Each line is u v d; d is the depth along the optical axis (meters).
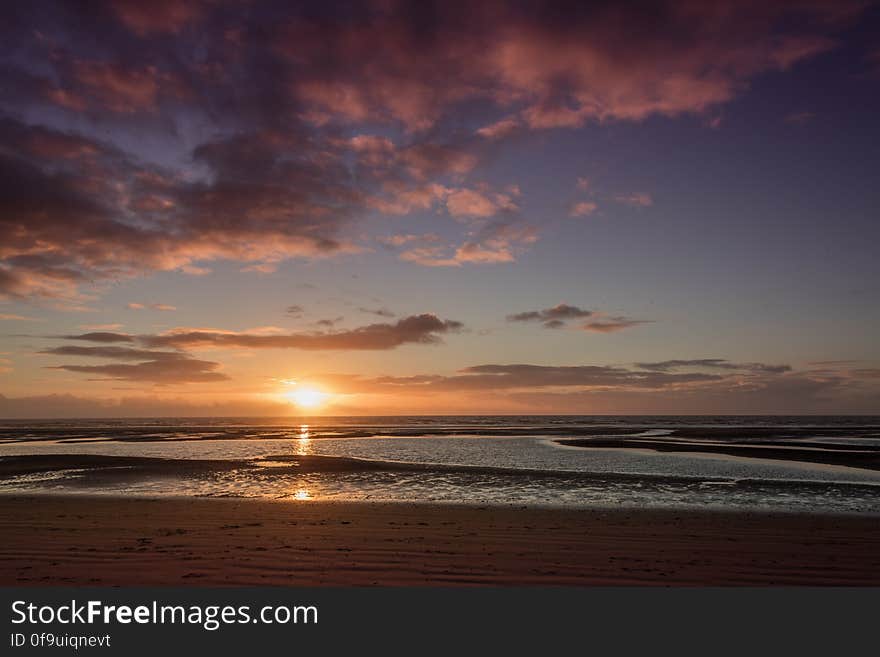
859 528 13.61
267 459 34.75
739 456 35.84
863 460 32.84
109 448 46.31
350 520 14.47
